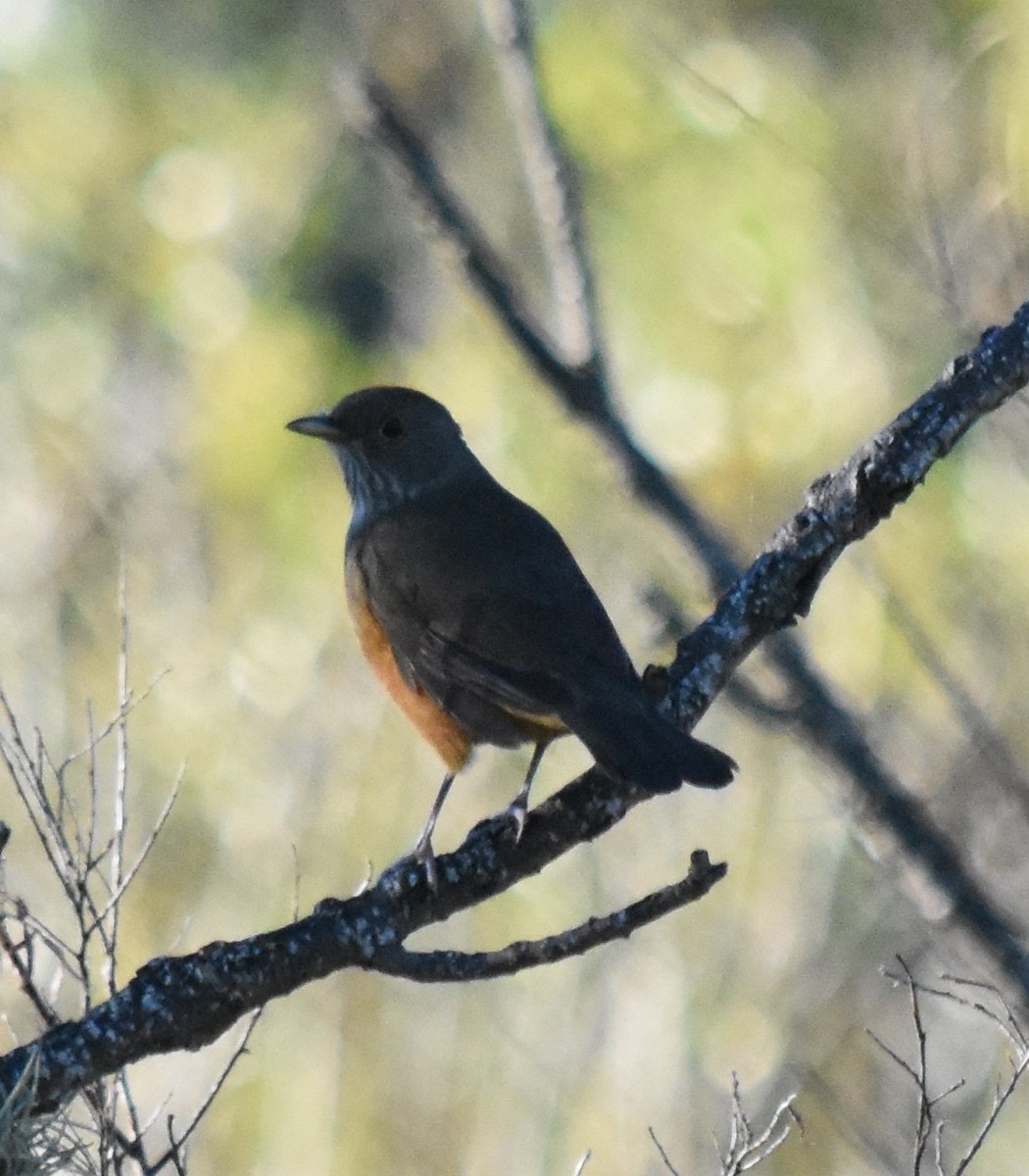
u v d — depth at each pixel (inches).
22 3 570.3
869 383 437.1
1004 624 445.4
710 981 460.8
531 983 465.7
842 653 445.1
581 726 356.2
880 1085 468.1
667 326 449.7
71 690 487.2
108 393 542.3
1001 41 439.8
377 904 328.2
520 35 428.1
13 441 539.5
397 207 561.3
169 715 477.4
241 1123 450.6
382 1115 454.3
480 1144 452.4
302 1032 458.9
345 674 480.1
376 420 448.8
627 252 452.8
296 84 571.5
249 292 542.3
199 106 567.2
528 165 429.7
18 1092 302.5
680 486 434.6
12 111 562.9
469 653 399.5
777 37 462.3
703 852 312.7
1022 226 432.1
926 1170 457.7
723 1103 453.1
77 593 510.0
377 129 427.2
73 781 465.4
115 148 561.9
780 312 441.1
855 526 355.6
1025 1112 471.8
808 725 423.2
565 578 411.2
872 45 458.0
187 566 507.8
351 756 471.5
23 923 321.4
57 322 551.8
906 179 442.3
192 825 465.4
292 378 518.3
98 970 423.8
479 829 343.3
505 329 425.7
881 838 422.9
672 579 478.3
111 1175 309.1
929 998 473.1
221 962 319.6
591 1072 456.8
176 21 575.8
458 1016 462.0
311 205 555.5
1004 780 410.0
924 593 443.2
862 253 438.9
